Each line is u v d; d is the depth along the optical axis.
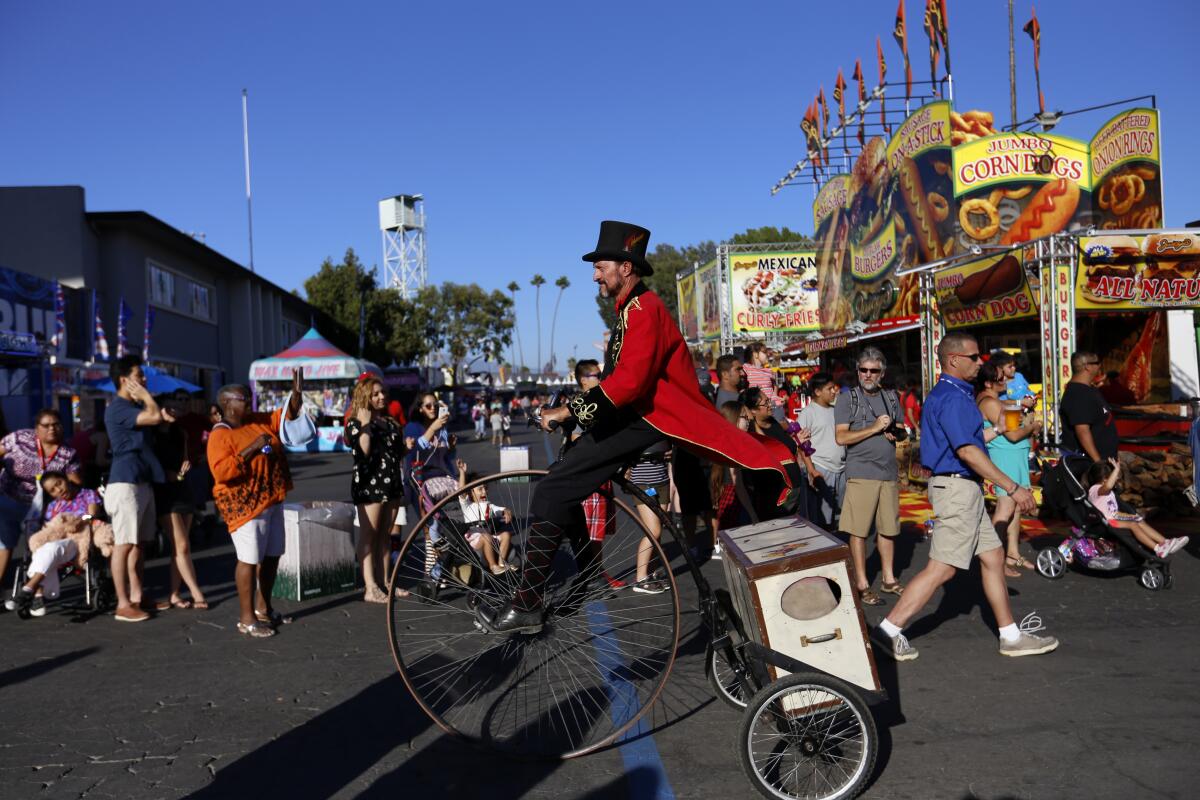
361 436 6.69
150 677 5.06
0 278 16.83
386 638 5.79
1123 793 3.31
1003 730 3.94
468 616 6.13
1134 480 9.59
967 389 4.82
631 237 3.74
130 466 6.46
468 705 4.45
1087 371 7.00
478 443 31.86
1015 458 7.37
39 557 6.50
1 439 6.89
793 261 29.05
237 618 6.48
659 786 3.52
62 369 17.31
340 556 7.23
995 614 5.03
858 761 3.47
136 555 6.50
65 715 4.44
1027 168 17.84
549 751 3.85
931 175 19.17
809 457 7.39
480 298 66.56
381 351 47.44
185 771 3.73
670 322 3.72
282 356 25.95
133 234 24.67
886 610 6.10
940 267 14.32
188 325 29.00
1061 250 11.26
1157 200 15.97
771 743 3.84
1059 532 8.89
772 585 3.43
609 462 3.80
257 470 5.95
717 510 7.61
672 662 3.94
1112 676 4.60
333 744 4.02
